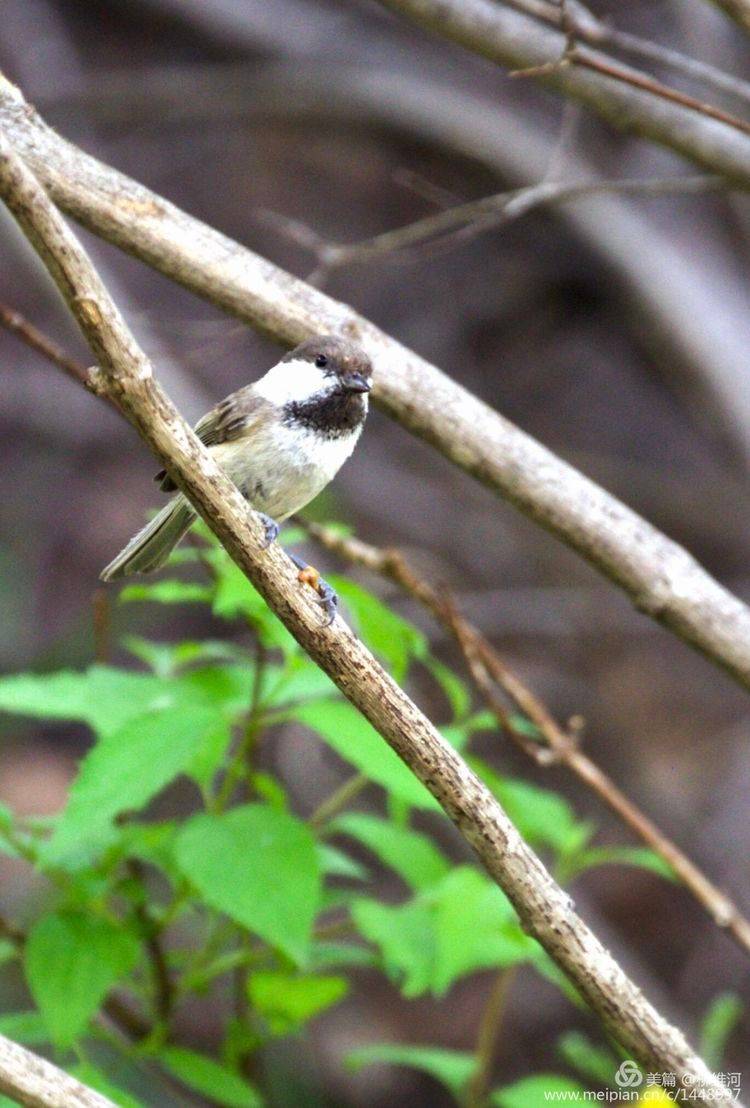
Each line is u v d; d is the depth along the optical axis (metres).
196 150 16.58
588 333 16.33
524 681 14.79
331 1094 11.88
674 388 15.65
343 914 11.09
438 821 12.73
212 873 4.95
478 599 15.01
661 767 14.38
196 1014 9.73
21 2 16.25
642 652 15.21
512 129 14.81
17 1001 10.80
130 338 4.15
